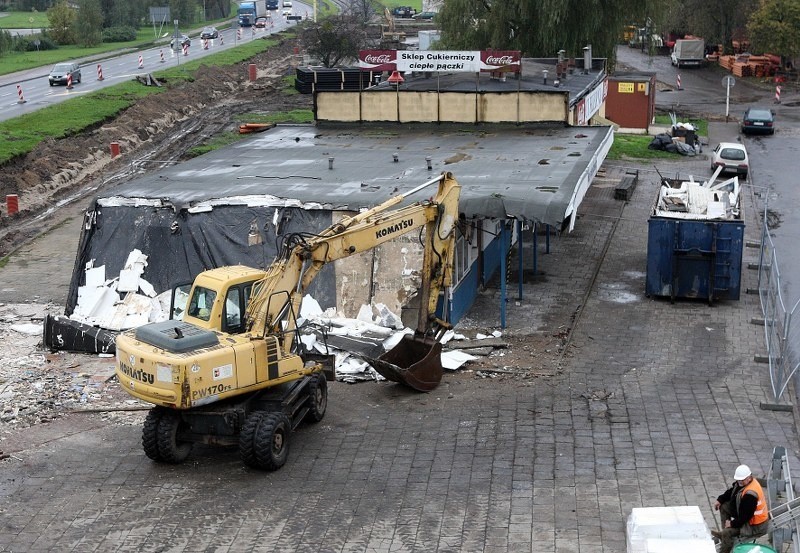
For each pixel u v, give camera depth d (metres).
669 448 15.38
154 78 59.22
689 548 10.69
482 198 20.56
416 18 101.19
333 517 13.45
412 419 16.83
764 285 24.39
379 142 29.27
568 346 20.22
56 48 93.44
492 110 30.84
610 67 48.78
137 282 21.84
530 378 18.55
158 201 22.11
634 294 23.86
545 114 30.50
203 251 21.69
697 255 22.69
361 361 19.16
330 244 16.09
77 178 37.97
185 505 13.88
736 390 17.84
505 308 21.84
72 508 13.84
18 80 64.88
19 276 26.23
